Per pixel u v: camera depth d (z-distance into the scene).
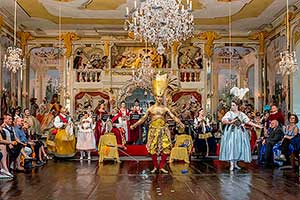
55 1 18.38
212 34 24.30
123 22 22.34
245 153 13.65
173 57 24.42
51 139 17.48
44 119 24.22
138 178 11.73
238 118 13.85
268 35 23.39
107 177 11.92
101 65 24.48
